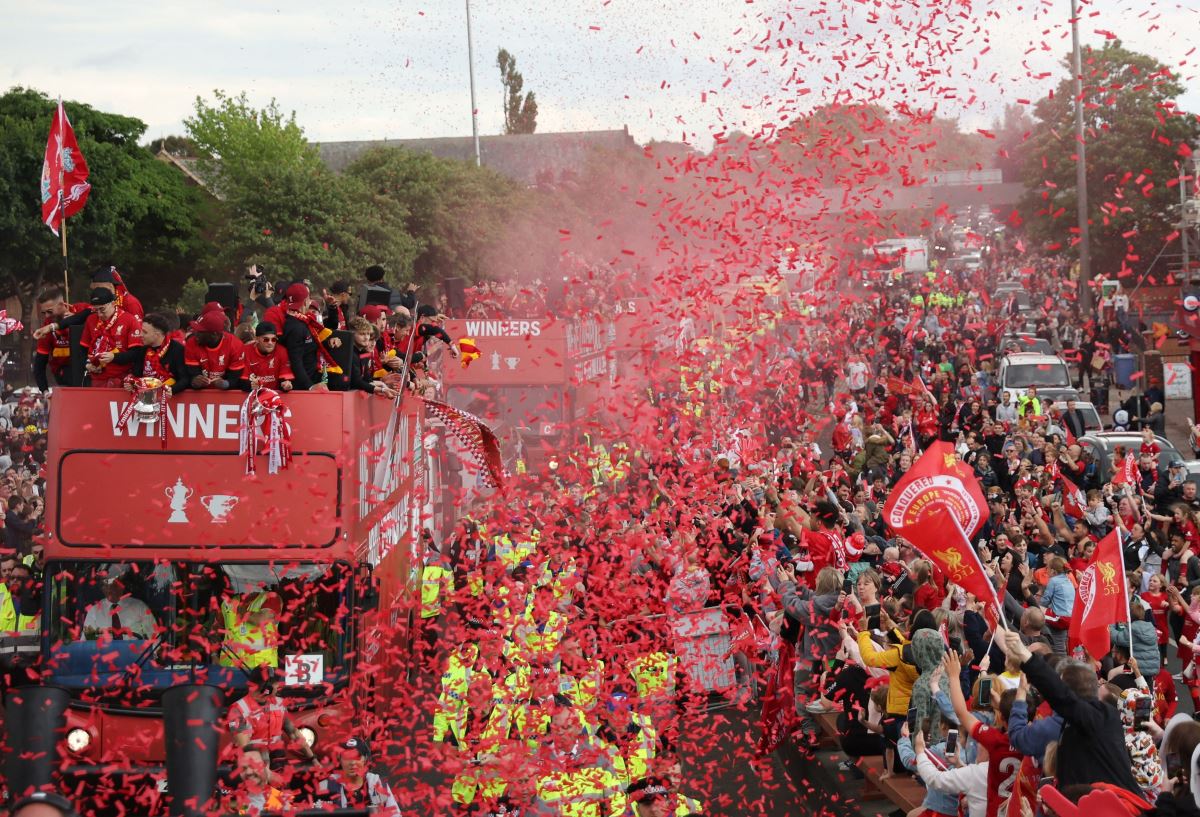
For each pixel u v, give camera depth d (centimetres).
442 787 1323
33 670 1273
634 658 1495
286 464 1267
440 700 1284
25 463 3009
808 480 2417
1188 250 5909
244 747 1110
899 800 1284
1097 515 2316
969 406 3550
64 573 1255
